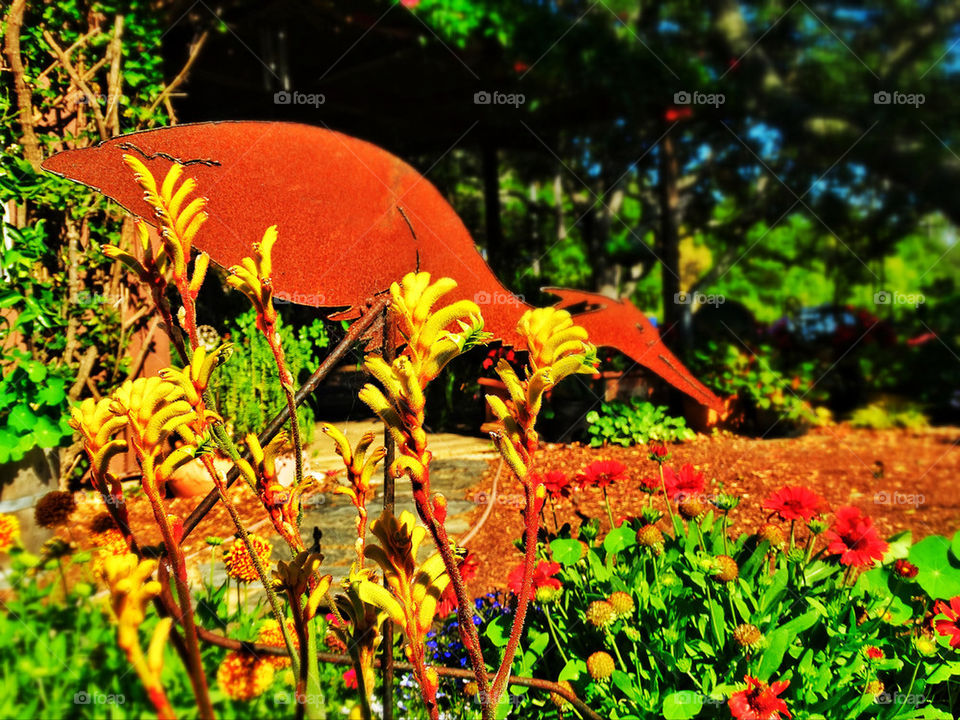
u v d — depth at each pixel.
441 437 6.02
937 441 6.21
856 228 8.41
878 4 7.46
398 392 0.79
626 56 6.93
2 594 1.29
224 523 3.83
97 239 4.64
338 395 5.27
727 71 7.48
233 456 0.97
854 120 7.81
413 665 0.86
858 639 1.81
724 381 6.39
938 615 1.92
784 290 8.60
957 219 8.07
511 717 1.84
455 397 6.42
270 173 1.16
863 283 8.38
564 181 9.24
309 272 1.16
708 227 9.02
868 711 1.72
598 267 8.84
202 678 0.85
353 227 1.20
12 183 4.05
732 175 8.73
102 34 4.65
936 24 7.48
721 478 4.72
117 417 0.90
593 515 3.76
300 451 1.02
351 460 1.02
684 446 5.68
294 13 6.61
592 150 8.58
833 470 5.02
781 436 6.24
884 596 2.04
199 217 0.95
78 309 4.52
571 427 5.95
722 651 1.79
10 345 4.19
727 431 6.30
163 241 0.94
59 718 1.05
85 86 4.61
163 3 5.31
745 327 8.27
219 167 1.12
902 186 8.26
